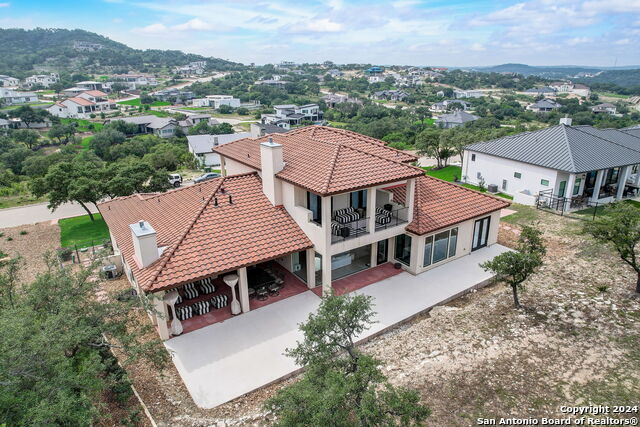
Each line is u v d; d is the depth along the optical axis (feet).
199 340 52.70
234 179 70.08
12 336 31.37
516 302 56.29
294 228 63.26
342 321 35.78
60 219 118.73
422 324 54.95
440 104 574.97
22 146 283.59
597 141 109.81
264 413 40.14
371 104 547.90
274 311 58.70
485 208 75.15
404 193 76.84
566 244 77.00
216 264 54.13
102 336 49.11
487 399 39.14
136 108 536.42
